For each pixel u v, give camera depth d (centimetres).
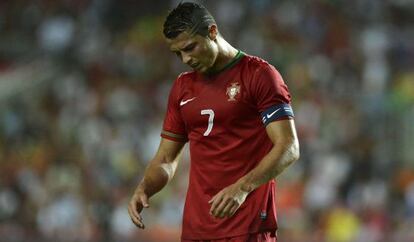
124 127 6331
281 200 5628
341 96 6756
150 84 7038
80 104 6769
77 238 5144
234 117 1916
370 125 6344
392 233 5347
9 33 8031
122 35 7769
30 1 8169
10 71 7594
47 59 7638
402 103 6462
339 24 7769
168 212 5378
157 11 7925
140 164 5972
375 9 7975
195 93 1964
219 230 1934
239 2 7756
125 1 7956
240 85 1914
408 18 7975
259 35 7456
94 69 7319
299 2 7888
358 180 5834
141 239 5194
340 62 7262
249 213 1919
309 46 7456
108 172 5819
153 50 7462
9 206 5472
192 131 1977
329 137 6238
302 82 6862
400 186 5825
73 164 5959
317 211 5556
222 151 1934
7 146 6331
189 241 1977
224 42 1939
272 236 1956
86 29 7788
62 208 5375
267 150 1928
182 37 1870
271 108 1877
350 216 5438
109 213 5328
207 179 1950
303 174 5816
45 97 7119
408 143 6200
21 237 5097
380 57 7350
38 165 5994
